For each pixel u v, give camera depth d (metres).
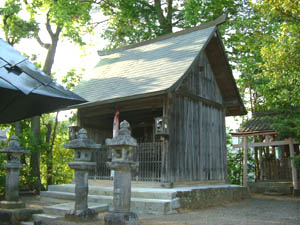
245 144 14.88
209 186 10.96
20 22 15.62
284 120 12.13
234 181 20.92
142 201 7.91
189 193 8.77
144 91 9.78
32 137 13.96
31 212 7.16
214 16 18.42
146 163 10.48
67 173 19.47
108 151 11.29
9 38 16.08
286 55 12.31
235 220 6.86
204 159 11.53
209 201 9.70
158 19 21.00
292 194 13.83
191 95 11.38
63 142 20.53
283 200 11.87
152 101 10.60
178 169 10.05
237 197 11.70
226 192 10.95
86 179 6.61
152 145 10.36
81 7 16.62
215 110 13.00
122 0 19.28
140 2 20.39
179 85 9.80
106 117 13.19
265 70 15.52
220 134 13.02
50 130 16.72
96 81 13.17
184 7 18.12
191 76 11.63
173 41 13.49
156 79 10.57
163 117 9.91
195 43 12.08
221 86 13.65
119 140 5.71
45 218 6.75
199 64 12.33
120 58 14.73
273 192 14.41
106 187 10.01
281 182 14.70
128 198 5.76
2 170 12.50
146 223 6.25
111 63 14.62
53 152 19.88
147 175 10.16
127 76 12.20
